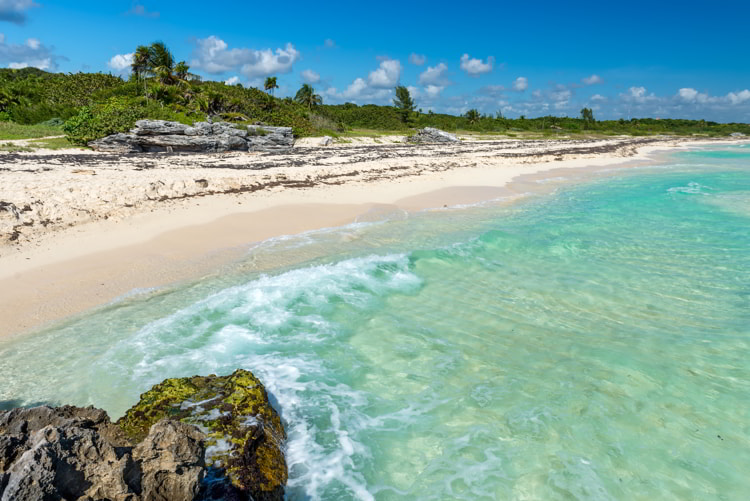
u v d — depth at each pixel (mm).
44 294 9477
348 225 16062
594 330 8898
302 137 49000
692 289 10828
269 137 38250
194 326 8586
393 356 7918
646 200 21688
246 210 16828
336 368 7500
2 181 16094
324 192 20719
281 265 11906
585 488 5219
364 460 5586
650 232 15641
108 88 49250
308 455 5605
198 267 11547
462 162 34375
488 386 7105
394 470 5465
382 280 11117
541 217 17859
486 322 9188
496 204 20422
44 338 7898
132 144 31938
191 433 4301
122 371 7023
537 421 6320
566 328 8969
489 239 14438
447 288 10828
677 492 5191
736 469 5531
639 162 42250
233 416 5461
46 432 3471
